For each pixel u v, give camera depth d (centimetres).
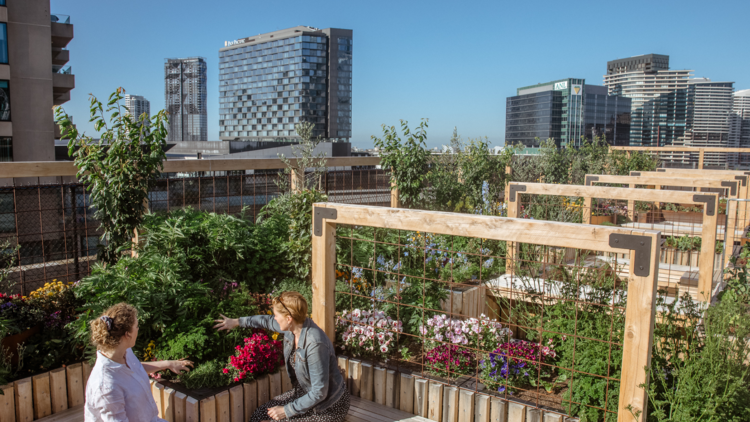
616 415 277
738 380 250
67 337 358
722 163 1385
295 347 282
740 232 722
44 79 2666
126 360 225
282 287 438
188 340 322
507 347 338
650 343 234
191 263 432
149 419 227
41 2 2623
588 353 304
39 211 448
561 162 1227
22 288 443
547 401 314
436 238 593
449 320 358
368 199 777
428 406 308
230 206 599
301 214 471
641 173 883
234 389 301
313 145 673
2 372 308
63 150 3372
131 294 342
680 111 19200
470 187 953
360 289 437
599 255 590
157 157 452
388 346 357
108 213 429
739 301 328
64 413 321
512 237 264
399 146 782
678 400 259
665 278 545
